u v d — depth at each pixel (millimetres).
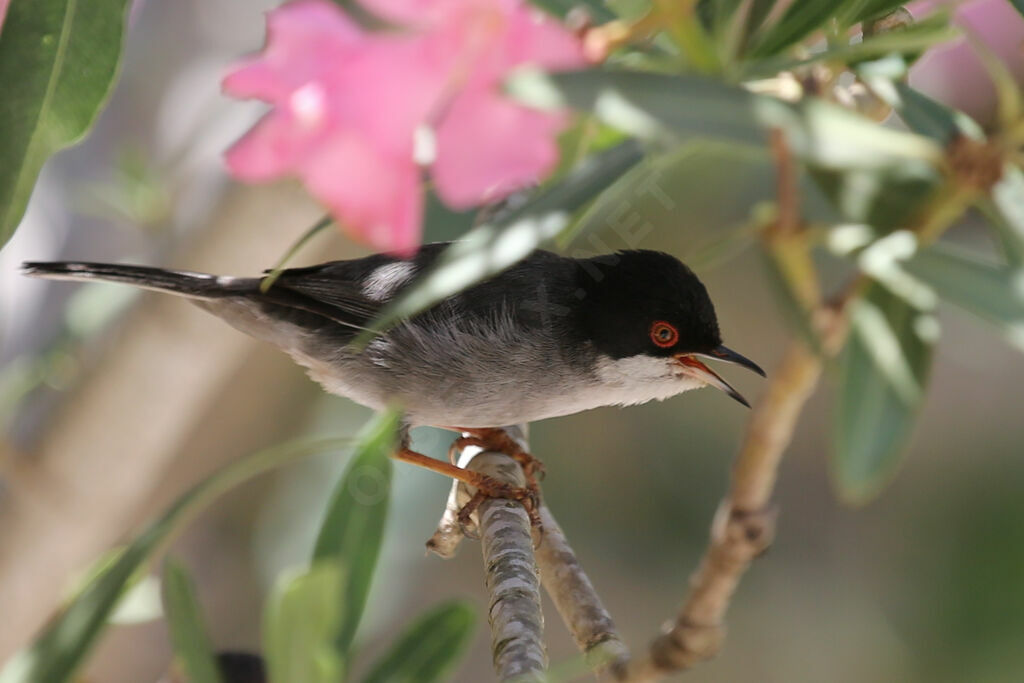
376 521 5598
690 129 4164
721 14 5340
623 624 14766
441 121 4992
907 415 5547
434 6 4812
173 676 6555
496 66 4812
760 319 16125
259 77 4828
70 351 11406
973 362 16297
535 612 6477
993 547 14750
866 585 15594
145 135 12953
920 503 15773
